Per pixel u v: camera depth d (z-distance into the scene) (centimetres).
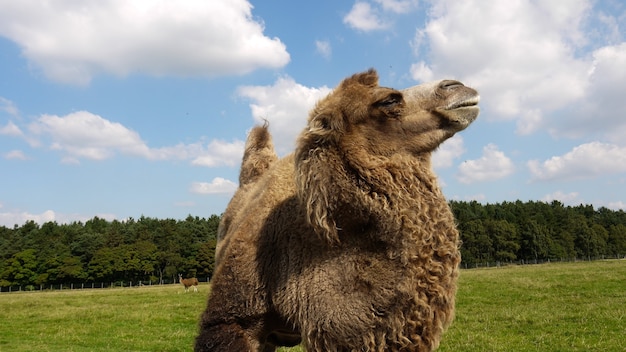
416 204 336
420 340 320
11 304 2894
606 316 1446
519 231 9562
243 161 607
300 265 358
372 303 326
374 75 377
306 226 361
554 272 3334
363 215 336
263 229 390
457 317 1602
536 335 1252
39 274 9081
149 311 2238
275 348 501
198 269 9156
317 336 340
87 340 1497
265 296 379
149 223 10744
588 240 10031
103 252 9088
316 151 344
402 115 360
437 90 374
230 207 566
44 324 1927
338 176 338
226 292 388
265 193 416
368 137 350
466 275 3578
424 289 323
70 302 2927
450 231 345
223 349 373
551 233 9906
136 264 8956
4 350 1285
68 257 9156
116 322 1909
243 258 388
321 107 354
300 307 351
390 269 327
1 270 8994
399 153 353
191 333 1575
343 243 342
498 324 1442
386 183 335
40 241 9700
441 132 368
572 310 1622
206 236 9769
